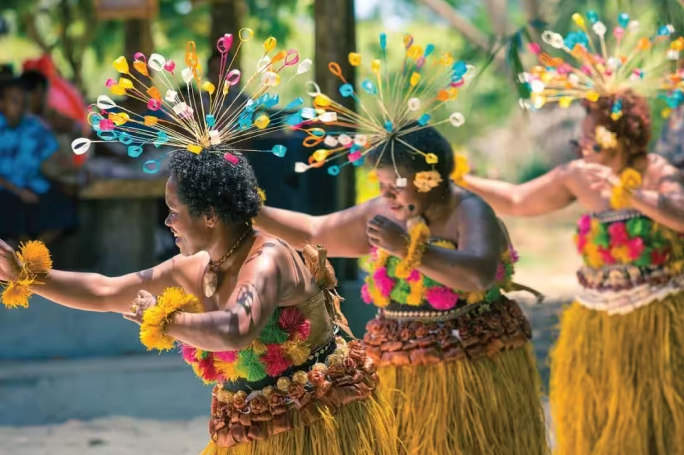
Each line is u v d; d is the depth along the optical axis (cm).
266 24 3017
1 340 1555
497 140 2753
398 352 820
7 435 1215
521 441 820
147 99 655
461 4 3212
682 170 1008
